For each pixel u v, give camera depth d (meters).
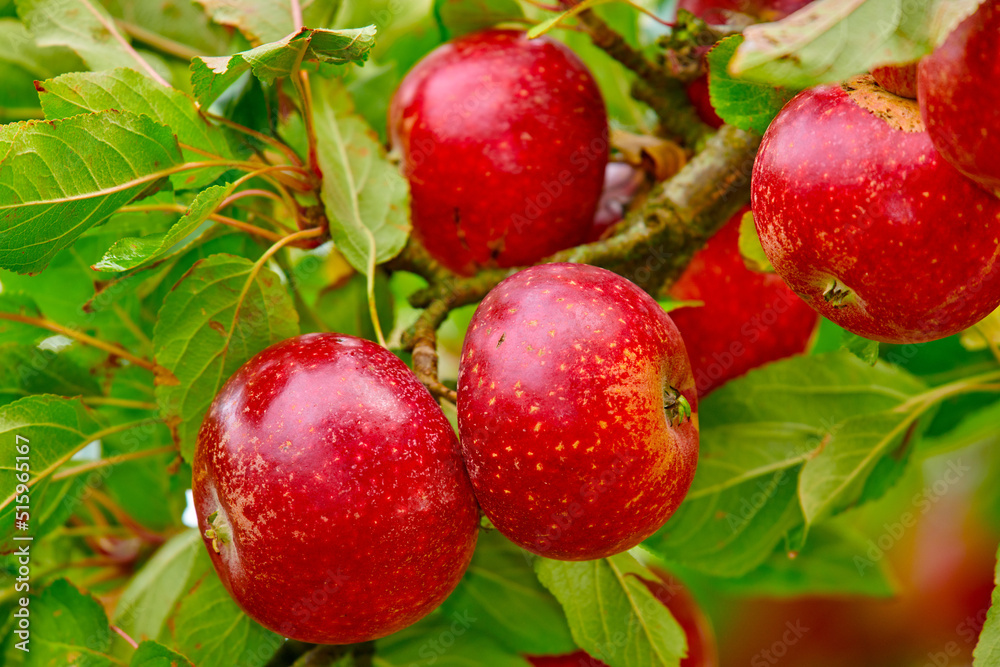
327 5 0.68
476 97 0.67
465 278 0.68
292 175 0.65
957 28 0.54
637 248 0.66
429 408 0.60
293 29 0.66
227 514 0.60
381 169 0.67
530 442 0.58
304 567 0.59
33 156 0.59
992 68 0.54
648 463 0.59
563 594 0.66
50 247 0.60
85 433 0.65
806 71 0.53
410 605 0.60
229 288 0.63
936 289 0.57
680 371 0.61
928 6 0.53
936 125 0.55
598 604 0.66
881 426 0.69
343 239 0.65
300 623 0.60
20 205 0.59
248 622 0.67
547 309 0.59
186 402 0.64
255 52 0.60
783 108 0.59
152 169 0.61
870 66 0.53
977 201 0.56
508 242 0.68
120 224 0.67
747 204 0.67
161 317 0.63
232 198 0.65
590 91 0.68
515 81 0.67
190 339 0.64
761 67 0.53
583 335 0.59
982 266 0.57
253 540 0.59
